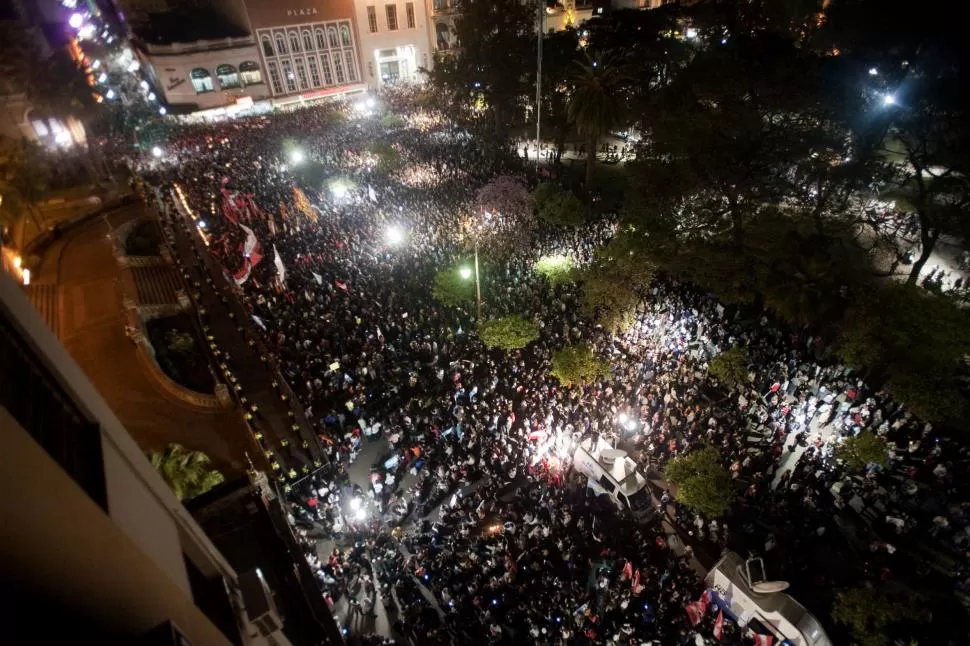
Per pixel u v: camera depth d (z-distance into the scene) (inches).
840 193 1322.6
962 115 1037.2
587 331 1198.9
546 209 1571.1
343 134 2566.4
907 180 1152.2
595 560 781.3
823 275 1091.9
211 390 1108.5
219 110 3031.5
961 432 917.8
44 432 195.5
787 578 749.3
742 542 804.0
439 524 823.1
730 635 672.4
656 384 1026.1
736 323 1242.0
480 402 1034.1
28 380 205.5
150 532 228.5
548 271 1331.2
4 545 171.0
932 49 1148.5
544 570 748.6
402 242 1571.1
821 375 1027.9
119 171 2190.0
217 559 309.0
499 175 2023.9
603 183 2033.7
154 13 3297.2
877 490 838.5
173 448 743.7
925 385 858.8
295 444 975.0
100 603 200.4
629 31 2361.0
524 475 909.2
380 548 805.2
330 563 765.3
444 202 1807.3
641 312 1228.5
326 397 1067.3
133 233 1697.8
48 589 185.9
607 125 1651.1
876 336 940.0
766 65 1418.6
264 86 3193.9
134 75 3221.0
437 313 1285.7
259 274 1459.2
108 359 1132.5
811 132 1200.2
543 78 2268.7
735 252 1235.9
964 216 1039.0
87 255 1534.2
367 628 709.9
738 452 887.1
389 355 1167.0
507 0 2427.4
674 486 888.9
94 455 219.5
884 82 1226.0
